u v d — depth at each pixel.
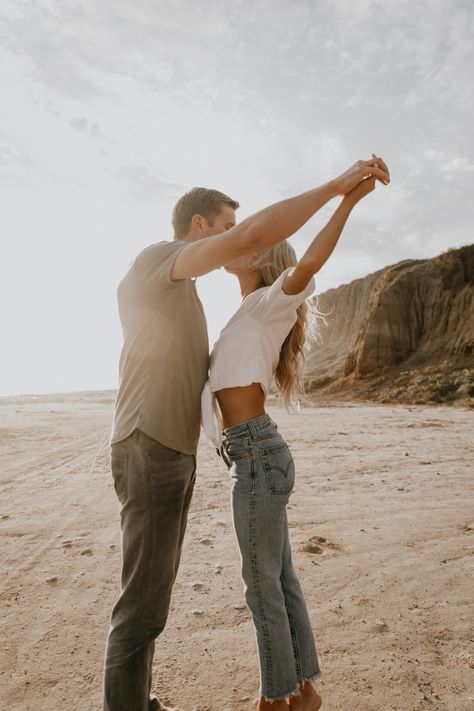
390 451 8.95
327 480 6.40
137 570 1.66
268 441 1.81
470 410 20.05
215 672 2.30
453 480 6.39
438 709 2.02
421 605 2.95
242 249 1.41
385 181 1.71
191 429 1.76
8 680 2.21
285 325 1.90
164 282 1.60
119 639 1.68
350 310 70.69
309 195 1.50
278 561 1.82
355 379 39.22
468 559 3.69
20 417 16.88
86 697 2.09
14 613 2.85
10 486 6.11
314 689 1.96
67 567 3.54
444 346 36.59
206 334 1.89
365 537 4.18
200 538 4.18
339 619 2.78
